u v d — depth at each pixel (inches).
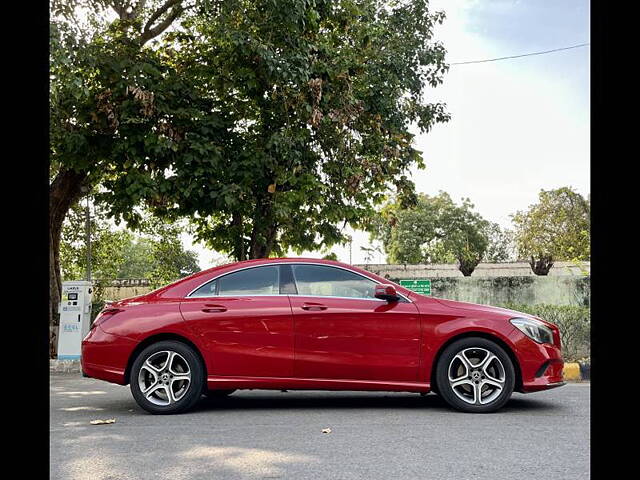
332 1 571.5
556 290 618.2
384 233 2082.9
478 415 257.0
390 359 265.1
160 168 530.3
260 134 565.3
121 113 504.4
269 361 265.7
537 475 165.2
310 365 265.1
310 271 278.1
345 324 266.4
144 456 188.4
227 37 511.8
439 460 181.5
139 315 270.8
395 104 597.3
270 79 532.7
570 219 1795.0
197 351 269.0
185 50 610.5
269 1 509.0
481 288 629.6
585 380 423.5
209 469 172.7
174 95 530.3
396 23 627.8
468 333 267.0
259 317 267.4
